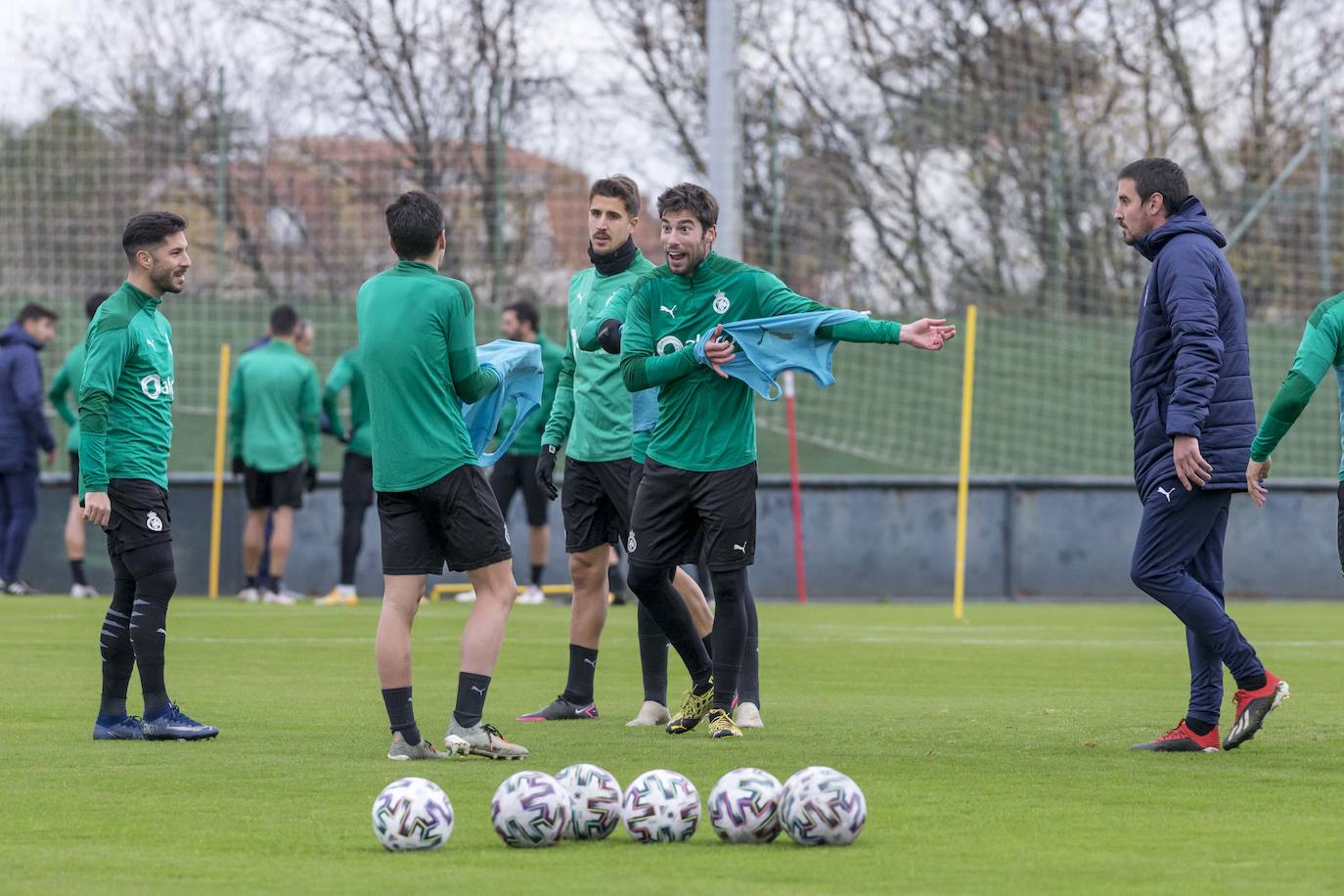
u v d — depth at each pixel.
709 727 23.97
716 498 23.28
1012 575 65.06
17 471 55.88
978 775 19.23
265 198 70.44
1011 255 75.69
